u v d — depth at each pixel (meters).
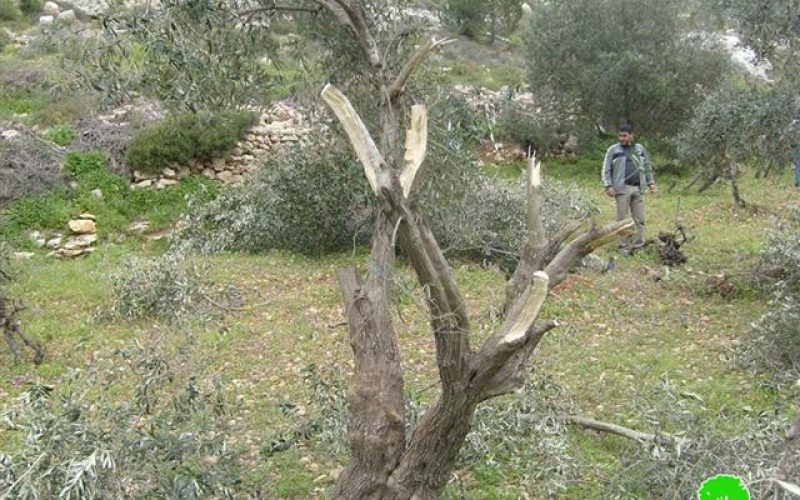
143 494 3.20
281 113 13.31
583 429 4.80
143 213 11.46
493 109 6.18
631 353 6.16
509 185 9.52
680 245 8.69
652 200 12.02
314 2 4.83
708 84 14.86
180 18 4.14
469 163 5.91
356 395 3.37
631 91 15.06
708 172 11.51
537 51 15.45
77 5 19.00
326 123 6.34
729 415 4.60
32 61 15.20
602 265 8.44
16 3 19.77
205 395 4.21
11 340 6.25
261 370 6.00
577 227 3.52
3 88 13.88
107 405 3.82
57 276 8.77
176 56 4.09
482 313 6.86
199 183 12.01
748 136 6.78
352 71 5.38
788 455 3.02
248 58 4.83
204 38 4.37
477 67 17.28
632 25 15.06
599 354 6.13
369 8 5.31
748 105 6.80
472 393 3.12
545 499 4.05
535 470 3.96
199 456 3.74
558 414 4.25
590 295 7.55
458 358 3.06
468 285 7.85
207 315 5.50
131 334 6.66
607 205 11.72
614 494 3.71
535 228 3.53
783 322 5.61
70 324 7.15
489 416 4.19
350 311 3.59
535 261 3.48
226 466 3.77
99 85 4.24
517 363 3.27
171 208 11.52
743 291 7.52
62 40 4.84
